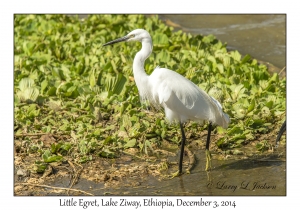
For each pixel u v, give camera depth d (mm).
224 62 20250
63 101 17250
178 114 13414
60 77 19078
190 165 13477
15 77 18828
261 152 14406
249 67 19688
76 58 21219
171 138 15070
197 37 24078
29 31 25703
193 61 20125
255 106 16344
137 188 12367
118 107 16219
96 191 12188
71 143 14305
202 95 13297
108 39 23641
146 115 16141
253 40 25859
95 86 18000
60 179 12750
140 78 14117
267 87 17734
